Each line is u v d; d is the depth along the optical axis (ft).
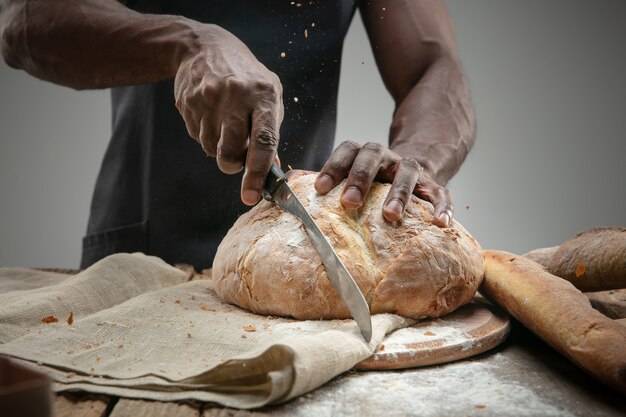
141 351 3.89
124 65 5.67
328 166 4.67
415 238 4.39
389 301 4.25
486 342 4.10
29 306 4.62
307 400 3.36
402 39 7.96
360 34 15.85
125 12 5.79
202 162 7.08
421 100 7.37
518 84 16.10
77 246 15.92
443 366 3.93
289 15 7.06
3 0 6.40
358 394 3.45
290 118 7.25
